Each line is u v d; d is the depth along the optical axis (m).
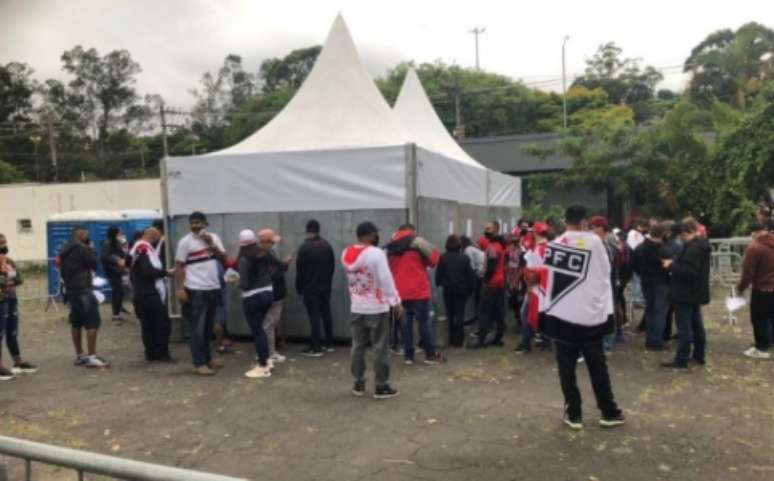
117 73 72.81
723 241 14.89
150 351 8.51
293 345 9.43
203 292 7.64
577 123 52.16
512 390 6.73
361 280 6.42
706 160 21.03
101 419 5.98
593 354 5.37
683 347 7.53
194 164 9.97
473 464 4.70
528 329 8.59
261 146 10.38
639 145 22.98
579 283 5.31
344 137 10.25
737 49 28.34
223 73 73.19
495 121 55.31
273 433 5.48
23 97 69.31
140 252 8.37
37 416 6.09
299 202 9.47
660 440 5.14
